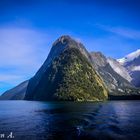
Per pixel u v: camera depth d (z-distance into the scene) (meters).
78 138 52.09
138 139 50.91
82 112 120.88
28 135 56.19
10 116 106.31
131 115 103.25
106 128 64.69
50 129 64.38
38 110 143.88
